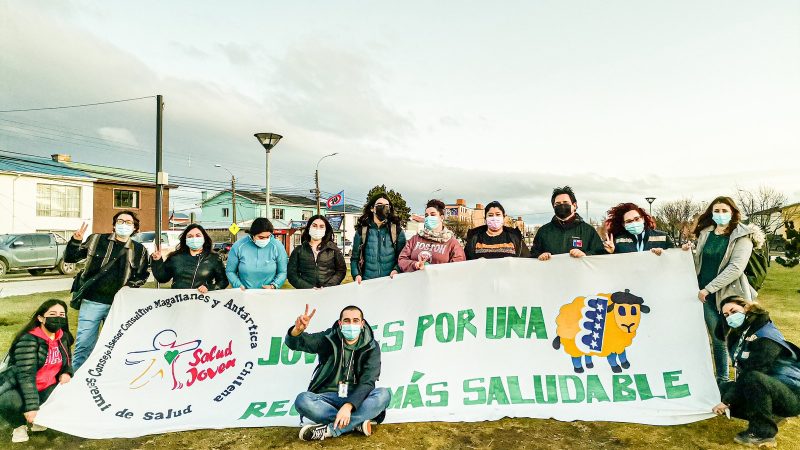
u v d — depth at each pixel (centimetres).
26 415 377
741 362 382
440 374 448
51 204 2861
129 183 3173
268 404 432
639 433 379
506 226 548
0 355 595
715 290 443
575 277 482
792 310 890
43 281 1584
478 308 481
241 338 477
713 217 462
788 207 3497
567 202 511
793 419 404
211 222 5394
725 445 357
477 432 382
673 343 449
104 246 490
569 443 361
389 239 557
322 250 538
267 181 1755
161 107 1303
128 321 474
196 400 436
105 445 369
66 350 424
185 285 504
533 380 443
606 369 446
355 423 373
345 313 379
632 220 508
